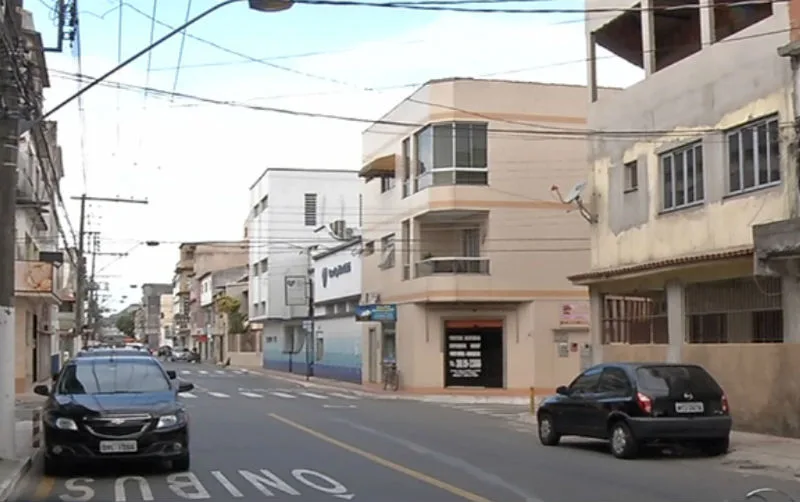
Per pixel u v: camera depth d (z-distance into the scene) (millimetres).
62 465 14281
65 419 13594
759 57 20391
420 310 39719
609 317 27094
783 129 19453
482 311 39281
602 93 37938
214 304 102000
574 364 38938
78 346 57125
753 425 20234
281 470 14656
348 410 29578
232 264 115688
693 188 22859
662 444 17516
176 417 14000
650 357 24281
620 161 26078
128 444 13531
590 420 17328
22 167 37656
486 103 38562
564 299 38875
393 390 40094
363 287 47781
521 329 38906
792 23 19391
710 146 21984
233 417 25828
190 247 131250
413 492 12383
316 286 58219
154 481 13406
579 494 12219
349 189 69875
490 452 17484
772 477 14164
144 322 173250
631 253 25469
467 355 39469
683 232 22984
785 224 18000
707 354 21891
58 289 49094
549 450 17922
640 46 28391
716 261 20797
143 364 15594
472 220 39812
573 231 39031
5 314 15055
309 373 56281
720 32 25391
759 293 20531
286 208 69000
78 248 60094
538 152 38938
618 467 15234
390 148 43469
